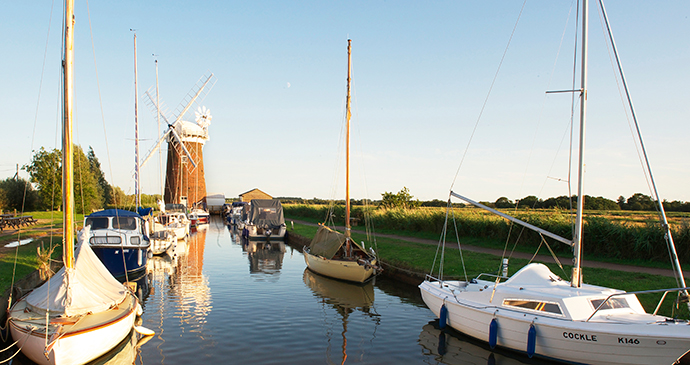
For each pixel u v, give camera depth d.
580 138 10.75
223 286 18.88
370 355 10.57
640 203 46.81
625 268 16.70
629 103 11.04
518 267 17.84
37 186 52.09
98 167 72.69
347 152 22.25
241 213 55.97
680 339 8.30
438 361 10.19
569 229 20.41
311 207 60.75
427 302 13.84
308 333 12.22
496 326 10.74
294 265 25.23
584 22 10.62
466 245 25.38
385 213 37.97
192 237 42.75
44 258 15.34
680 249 17.17
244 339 11.60
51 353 8.90
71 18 9.69
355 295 17.17
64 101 9.77
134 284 14.89
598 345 9.13
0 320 11.19
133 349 10.70
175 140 74.50
